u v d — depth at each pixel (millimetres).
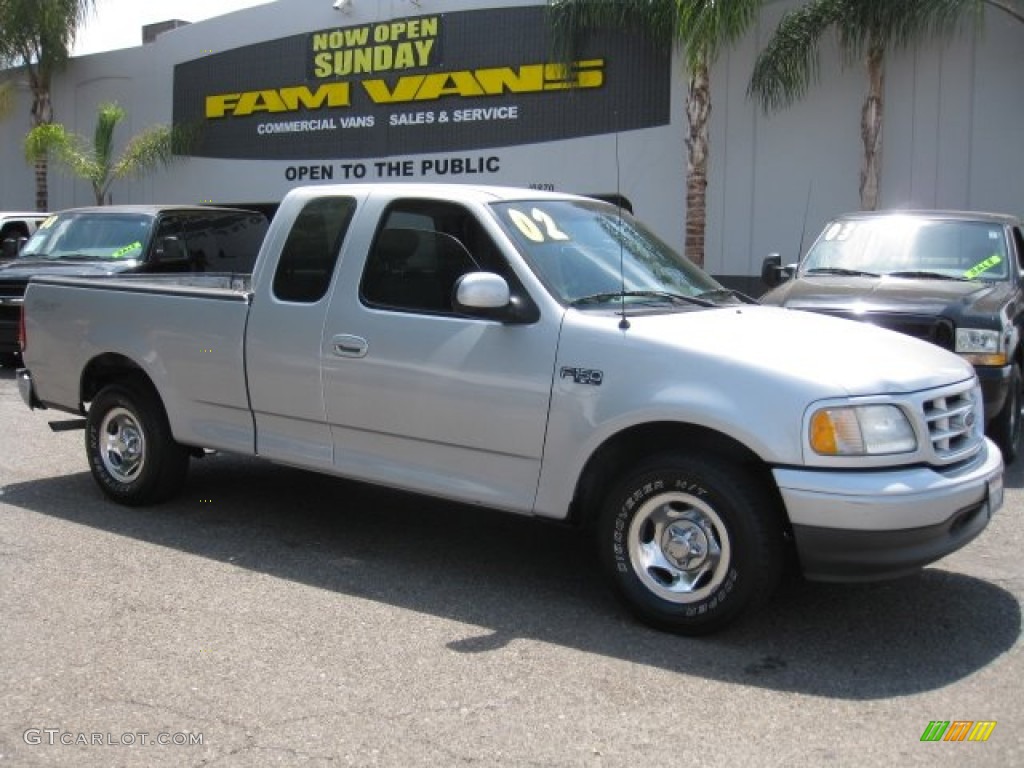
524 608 4957
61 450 8438
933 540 4281
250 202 20891
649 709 3889
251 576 5375
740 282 15258
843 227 9445
